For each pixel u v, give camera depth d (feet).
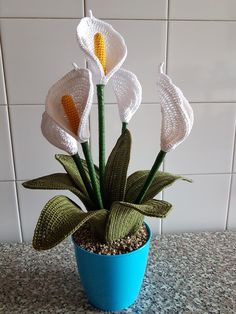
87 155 1.08
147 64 1.57
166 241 1.80
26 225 1.78
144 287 1.45
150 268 1.57
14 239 1.81
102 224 1.16
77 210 1.12
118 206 1.05
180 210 1.85
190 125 0.98
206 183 1.81
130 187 1.28
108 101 1.60
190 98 1.65
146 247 1.25
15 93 1.55
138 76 1.58
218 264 1.61
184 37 1.55
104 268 1.19
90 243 1.24
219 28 1.55
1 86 1.53
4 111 1.57
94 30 1.08
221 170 1.79
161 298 1.39
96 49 1.02
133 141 1.69
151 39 1.53
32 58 1.51
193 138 1.72
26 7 1.44
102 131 1.13
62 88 0.97
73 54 1.52
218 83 1.64
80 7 1.46
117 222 1.12
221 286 1.45
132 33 1.52
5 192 1.71
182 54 1.57
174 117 0.98
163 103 0.99
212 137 1.73
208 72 1.61
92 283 1.26
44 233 0.98
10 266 1.59
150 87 1.60
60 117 0.97
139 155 1.71
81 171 1.16
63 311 1.32
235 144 1.75
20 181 1.70
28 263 1.61
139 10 1.49
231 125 1.72
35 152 1.65
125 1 1.47
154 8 1.49
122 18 1.49
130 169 1.73
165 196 1.81
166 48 1.56
